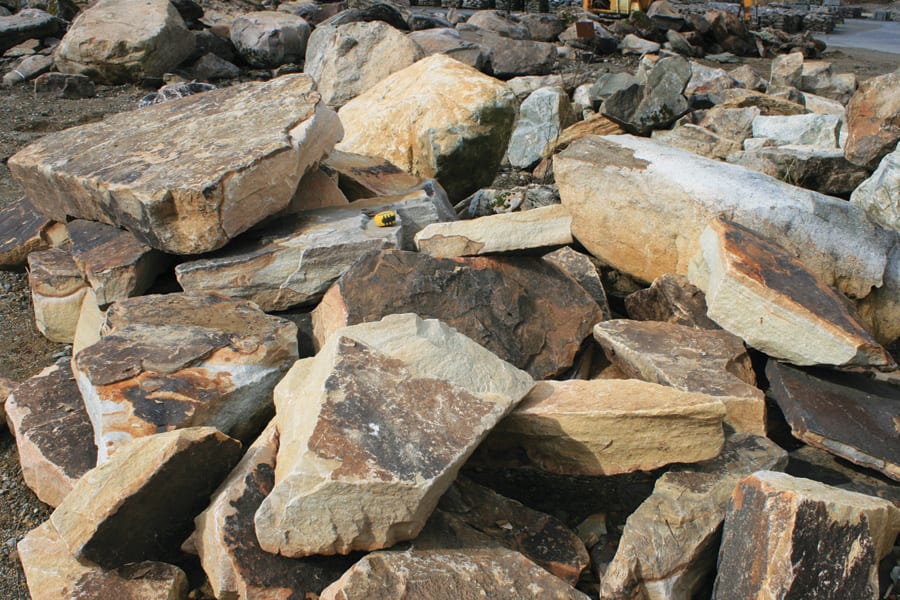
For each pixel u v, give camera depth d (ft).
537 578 7.39
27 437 10.00
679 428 8.66
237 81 37.58
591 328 11.86
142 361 9.62
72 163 13.75
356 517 7.27
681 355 10.61
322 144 13.98
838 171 17.84
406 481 7.19
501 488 9.79
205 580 8.48
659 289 12.61
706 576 8.31
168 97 25.11
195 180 11.65
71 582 7.90
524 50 39.24
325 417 7.64
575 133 23.56
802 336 10.56
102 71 35.01
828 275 12.67
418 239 12.46
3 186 21.20
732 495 7.94
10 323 14.55
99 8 36.19
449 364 8.78
